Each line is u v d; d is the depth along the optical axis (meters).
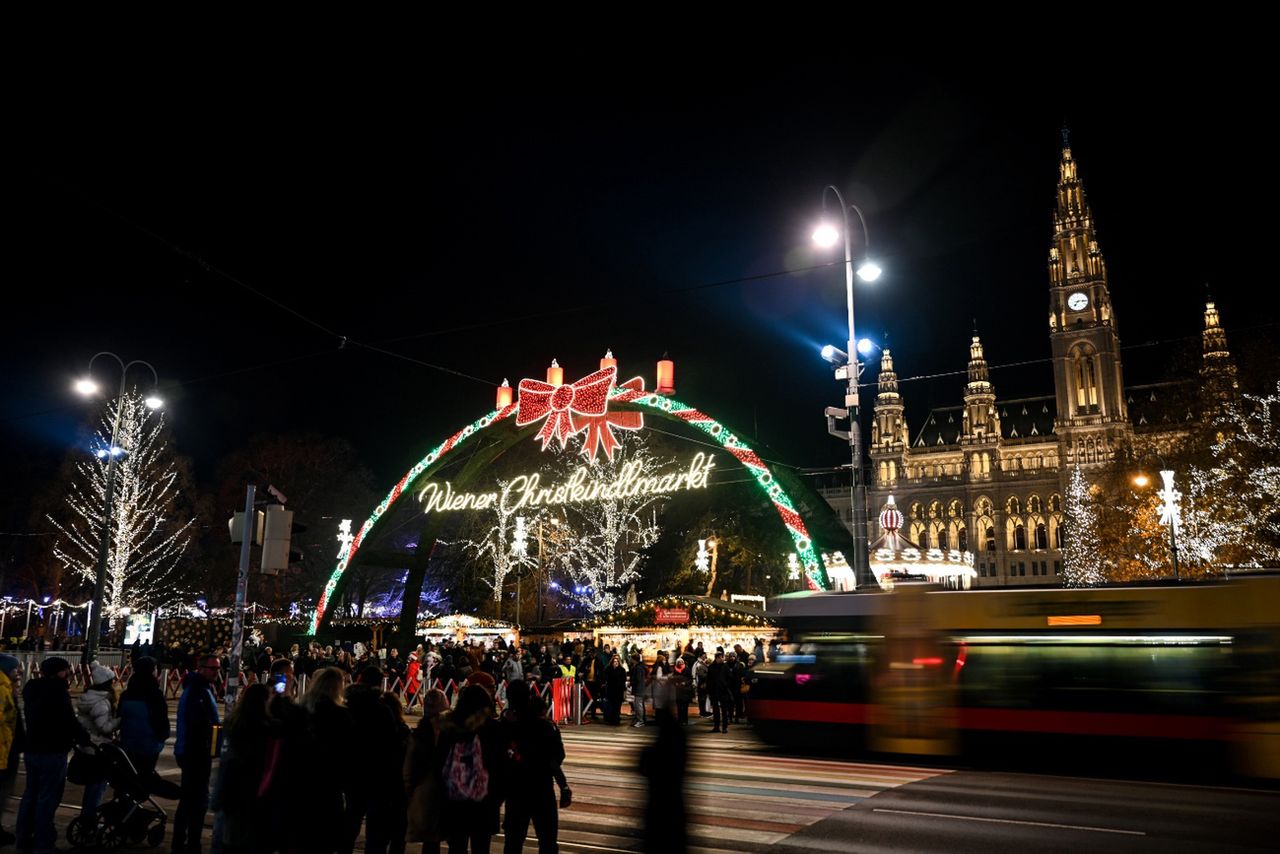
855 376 25.28
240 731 7.52
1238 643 15.05
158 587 56.12
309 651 31.20
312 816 7.12
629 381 29.88
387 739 7.95
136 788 9.96
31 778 8.92
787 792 13.51
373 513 34.88
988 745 16.61
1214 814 11.84
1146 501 57.00
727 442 27.23
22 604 58.19
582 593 60.06
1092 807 12.34
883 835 10.55
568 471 53.84
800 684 18.78
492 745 7.74
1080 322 149.12
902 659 17.81
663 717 7.19
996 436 156.88
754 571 60.84
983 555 153.25
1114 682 15.84
